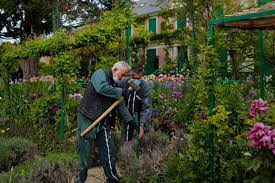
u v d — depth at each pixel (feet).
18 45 44.70
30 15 93.61
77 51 45.37
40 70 78.23
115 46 32.24
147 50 99.81
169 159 19.12
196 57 38.81
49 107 36.65
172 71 76.02
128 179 19.04
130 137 23.21
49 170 18.40
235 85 33.78
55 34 35.63
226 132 17.54
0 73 46.83
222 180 17.70
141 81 22.89
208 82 17.99
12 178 17.22
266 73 40.60
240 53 47.93
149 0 112.16
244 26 19.47
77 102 37.04
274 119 14.39
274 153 13.60
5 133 34.55
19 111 42.27
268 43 41.24
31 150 24.26
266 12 15.75
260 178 14.42
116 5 32.42
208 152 17.88
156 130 27.07
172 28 84.53
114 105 18.48
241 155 17.13
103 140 18.66
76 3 59.93
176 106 34.32
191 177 17.66
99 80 18.13
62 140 30.99
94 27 33.17
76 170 19.08
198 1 49.73
